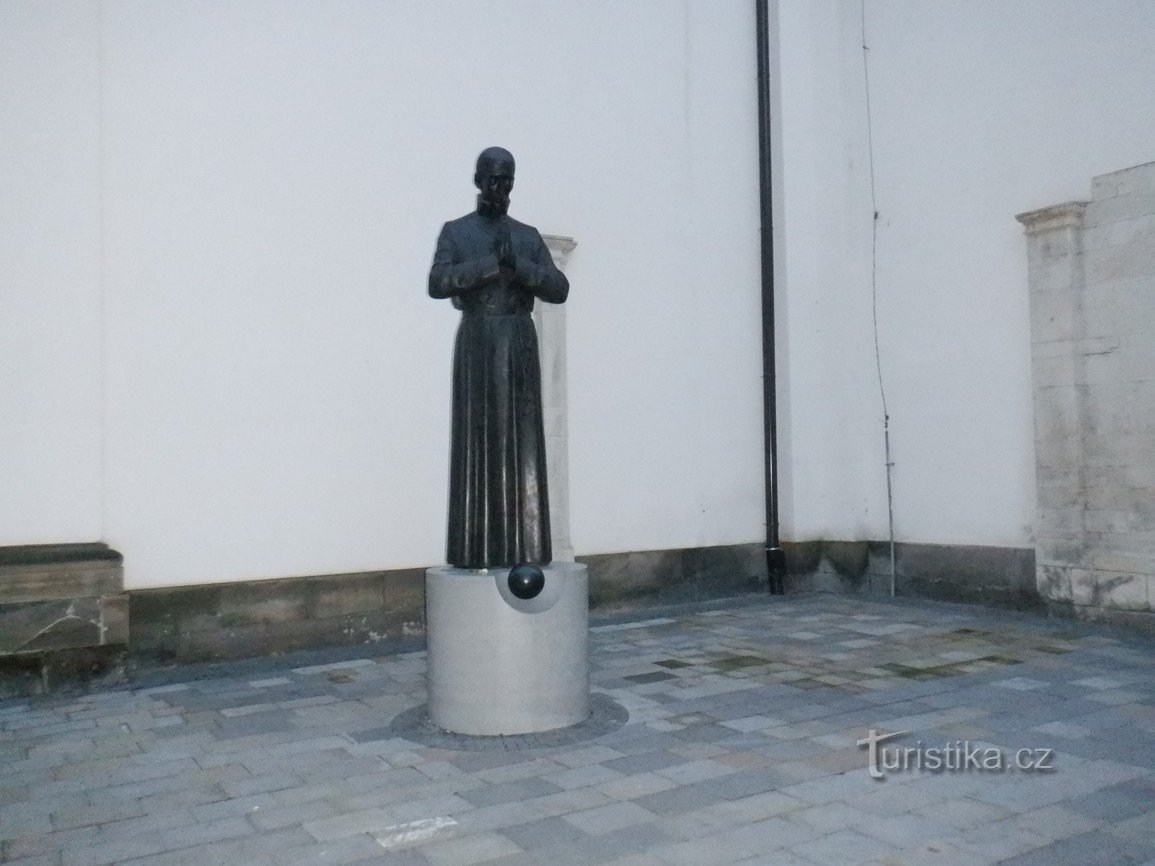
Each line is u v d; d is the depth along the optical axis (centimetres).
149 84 745
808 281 1109
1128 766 455
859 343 1104
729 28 1097
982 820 387
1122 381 833
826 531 1109
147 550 732
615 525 981
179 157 755
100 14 723
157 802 424
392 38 859
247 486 773
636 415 1002
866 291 1098
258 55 792
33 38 689
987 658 718
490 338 546
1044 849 356
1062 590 879
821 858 349
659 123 1035
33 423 679
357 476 823
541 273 550
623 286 998
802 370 1102
